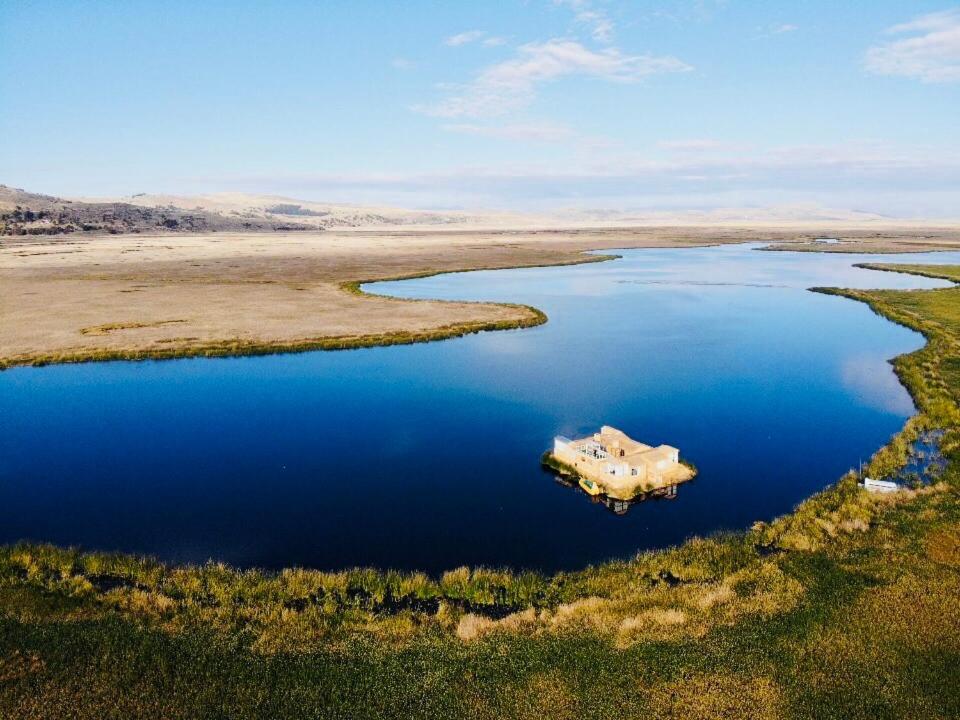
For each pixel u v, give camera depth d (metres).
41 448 35.81
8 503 28.97
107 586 21.78
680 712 15.49
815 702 15.62
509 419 39.78
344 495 29.52
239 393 46.06
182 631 18.92
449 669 17.22
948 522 24.45
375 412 41.44
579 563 23.45
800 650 17.47
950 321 69.56
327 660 17.66
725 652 17.55
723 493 29.27
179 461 33.88
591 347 60.34
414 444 35.91
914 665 16.70
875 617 18.77
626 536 25.36
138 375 51.16
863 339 63.66
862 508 25.97
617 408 41.72
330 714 15.72
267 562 23.83
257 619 19.58
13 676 16.84
